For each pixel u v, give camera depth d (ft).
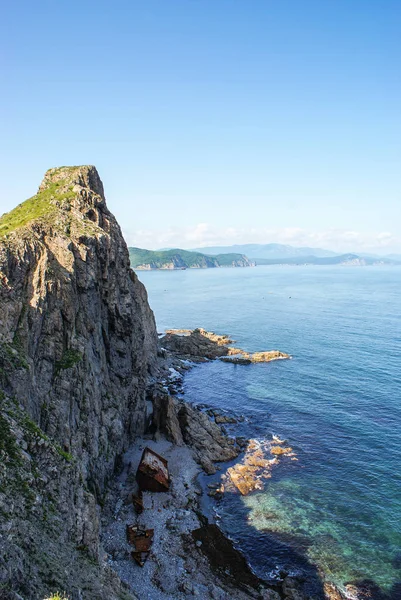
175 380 343.67
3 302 145.59
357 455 213.66
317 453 217.56
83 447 159.74
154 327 403.75
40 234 188.96
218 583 136.05
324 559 146.61
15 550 79.66
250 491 186.91
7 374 125.29
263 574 140.97
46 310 163.32
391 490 183.32
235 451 222.28
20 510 91.71
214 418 262.47
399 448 218.59
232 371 367.86
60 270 179.83
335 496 181.16
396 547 151.02
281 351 428.56
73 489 117.29
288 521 166.50
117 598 98.89
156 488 183.11
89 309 190.49
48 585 80.89
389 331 507.30
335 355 400.67
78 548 105.50
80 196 231.50
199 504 178.40
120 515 165.68
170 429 230.27
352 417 257.75
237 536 159.12
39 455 112.47
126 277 236.43
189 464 207.10
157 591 129.80
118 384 215.51
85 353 175.22
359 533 158.61
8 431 107.45
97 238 204.85
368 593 132.67
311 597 131.34
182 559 145.18
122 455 205.77
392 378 325.62
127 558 142.82
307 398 292.40
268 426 250.98
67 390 156.66
